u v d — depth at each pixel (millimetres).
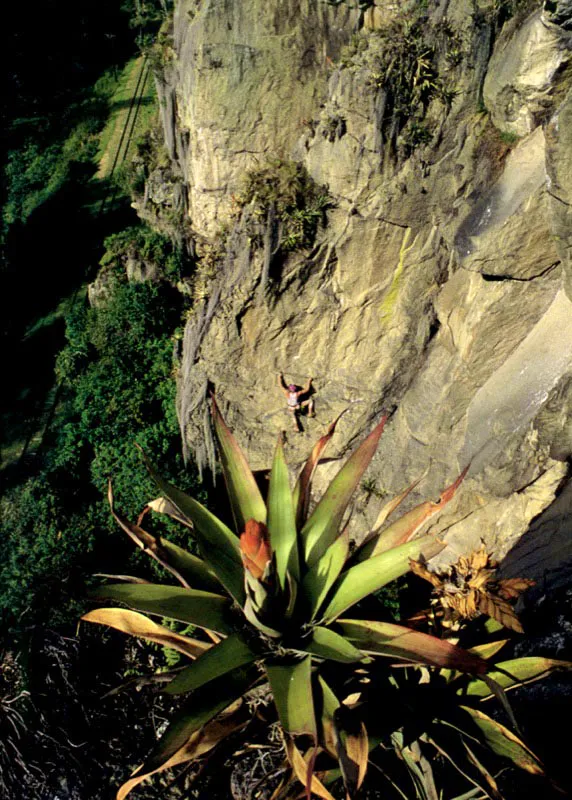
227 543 8070
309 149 17469
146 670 13680
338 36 17125
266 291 18672
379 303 18234
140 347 24484
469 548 18156
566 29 12859
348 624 7578
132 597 7574
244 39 17469
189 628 14281
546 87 13578
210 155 19672
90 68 36031
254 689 8203
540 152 14148
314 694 7340
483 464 16969
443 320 17734
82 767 11672
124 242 25766
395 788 9383
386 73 15273
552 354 15555
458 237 15445
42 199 31000
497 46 14539
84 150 32688
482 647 8688
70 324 25594
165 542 8125
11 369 26641
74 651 13031
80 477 22156
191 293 22984
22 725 11820
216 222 21500
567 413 15461
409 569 7629
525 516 17016
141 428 23125
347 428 20172
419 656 6973
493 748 8102
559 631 12641
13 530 20750
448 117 15328
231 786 10242
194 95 18734
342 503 8039
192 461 22375
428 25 15195
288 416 20578
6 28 34281
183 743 6727
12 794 11430
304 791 7633
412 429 18625
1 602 18719
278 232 17688
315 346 19578
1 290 28641
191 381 21094
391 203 16547
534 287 15359
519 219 14258
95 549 19969
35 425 24938
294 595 7258
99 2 37812
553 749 10898
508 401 16344
